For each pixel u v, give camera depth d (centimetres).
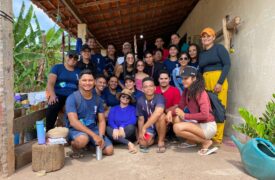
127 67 468
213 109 350
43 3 573
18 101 665
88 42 553
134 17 809
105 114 405
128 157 340
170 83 464
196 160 320
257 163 255
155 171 287
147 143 371
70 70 421
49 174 284
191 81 340
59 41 1111
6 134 275
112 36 1009
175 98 401
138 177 271
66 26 745
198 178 265
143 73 461
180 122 344
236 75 436
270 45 334
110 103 433
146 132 371
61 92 414
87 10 654
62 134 305
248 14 395
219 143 393
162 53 558
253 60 378
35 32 976
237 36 435
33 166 291
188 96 343
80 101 338
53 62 1107
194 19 793
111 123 392
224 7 507
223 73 380
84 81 332
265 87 345
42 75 1034
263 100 350
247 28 398
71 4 566
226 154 341
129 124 386
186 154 346
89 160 331
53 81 411
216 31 557
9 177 276
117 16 752
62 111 455
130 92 397
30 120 372
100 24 801
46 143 297
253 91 377
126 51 545
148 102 378
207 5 637
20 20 867
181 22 1010
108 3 627
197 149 369
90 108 346
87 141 330
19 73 937
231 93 455
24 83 937
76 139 326
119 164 313
